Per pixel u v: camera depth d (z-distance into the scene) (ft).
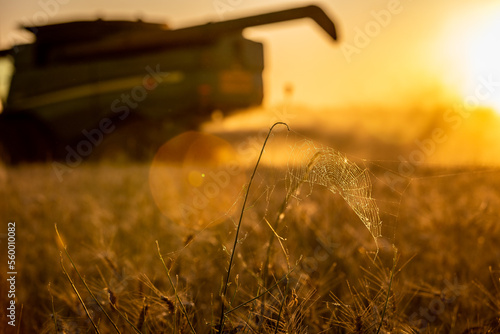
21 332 7.42
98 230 12.65
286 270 6.97
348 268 9.17
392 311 5.85
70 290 7.22
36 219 15.01
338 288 8.50
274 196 10.36
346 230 10.71
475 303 7.79
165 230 12.28
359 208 7.12
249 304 6.49
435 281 8.82
